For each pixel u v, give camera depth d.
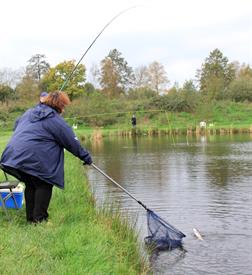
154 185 14.92
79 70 61.12
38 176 6.85
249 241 8.77
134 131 44.59
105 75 82.56
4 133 41.09
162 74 84.44
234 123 52.12
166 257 7.85
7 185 7.07
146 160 22.27
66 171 13.59
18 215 7.52
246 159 21.23
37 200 7.04
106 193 13.54
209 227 9.76
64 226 6.90
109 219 8.13
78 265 5.39
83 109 52.78
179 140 36.16
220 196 12.88
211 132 43.78
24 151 6.80
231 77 88.12
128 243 7.16
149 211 8.43
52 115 7.01
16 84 79.56
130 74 93.50
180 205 11.84
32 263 5.30
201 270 7.32
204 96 59.31
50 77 61.34
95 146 32.84
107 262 5.71
